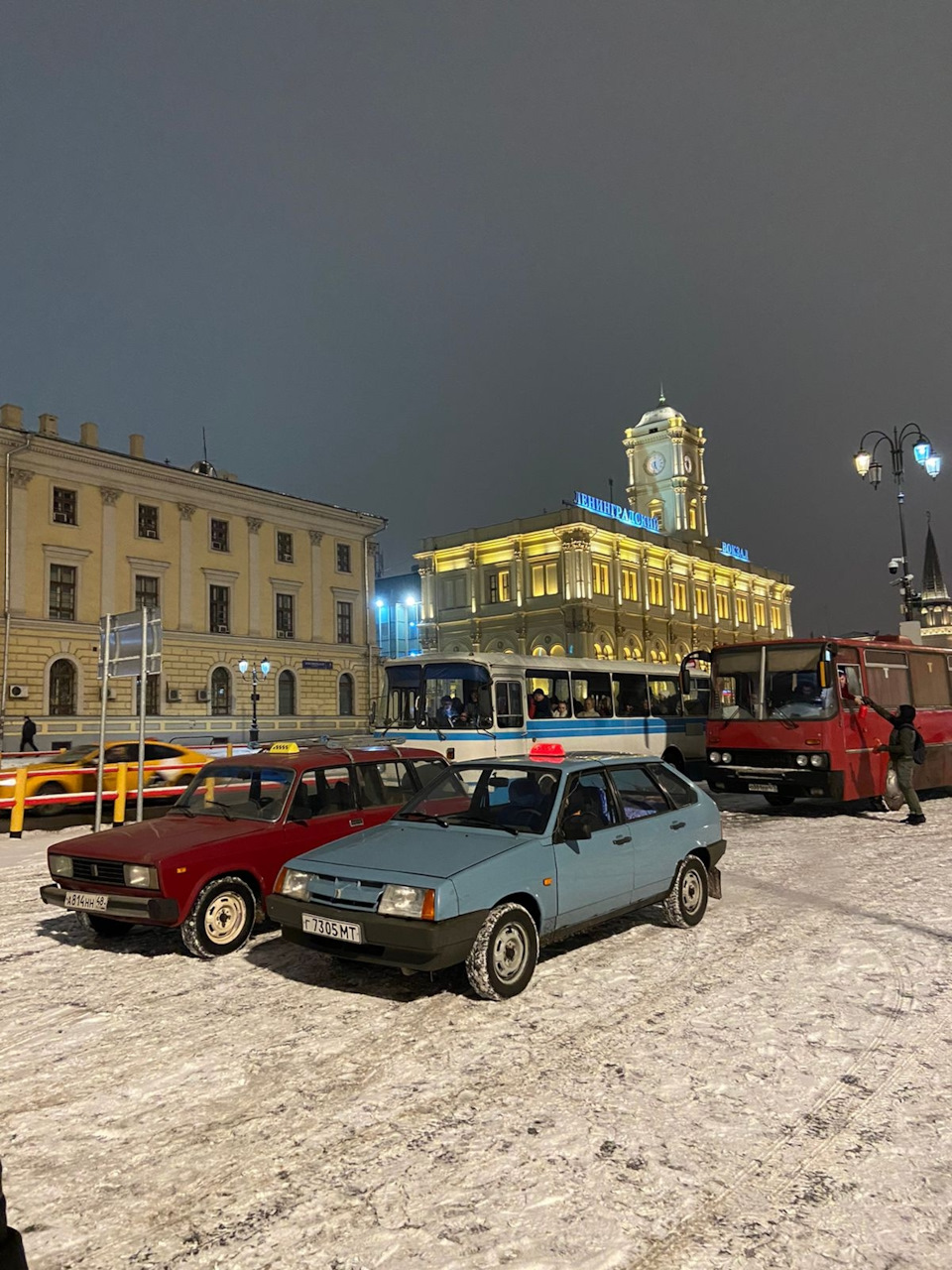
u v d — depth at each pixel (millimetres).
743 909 7691
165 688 36344
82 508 34344
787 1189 3250
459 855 5531
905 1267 2805
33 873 10312
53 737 32156
